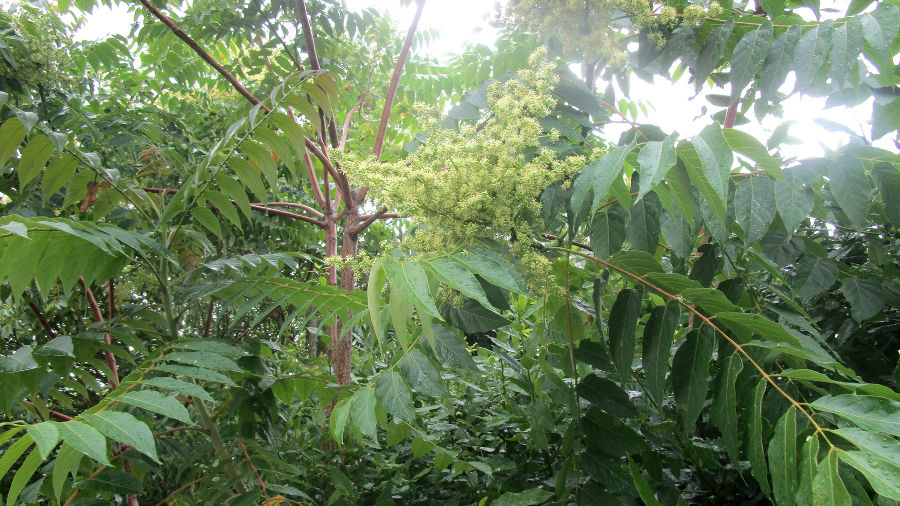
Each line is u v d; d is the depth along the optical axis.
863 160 1.51
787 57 1.76
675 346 2.38
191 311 4.72
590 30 2.08
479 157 1.58
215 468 2.33
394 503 2.51
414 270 1.22
